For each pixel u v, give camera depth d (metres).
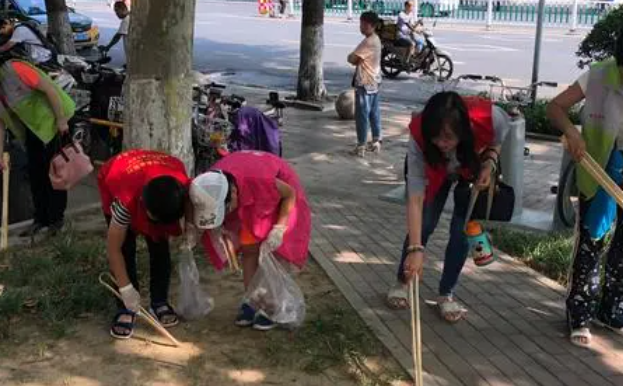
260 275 4.08
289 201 3.92
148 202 3.47
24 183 6.02
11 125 5.38
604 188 3.80
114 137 7.47
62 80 7.76
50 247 5.47
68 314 4.38
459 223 4.20
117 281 3.90
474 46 19.91
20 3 18.33
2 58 5.24
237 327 4.29
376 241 5.80
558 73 15.30
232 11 32.38
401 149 9.29
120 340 4.12
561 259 5.29
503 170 6.41
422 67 15.25
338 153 9.05
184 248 4.21
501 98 10.88
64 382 3.72
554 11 25.30
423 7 27.14
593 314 4.25
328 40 21.31
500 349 4.09
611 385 3.74
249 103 11.93
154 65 5.88
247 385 3.72
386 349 4.07
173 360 3.94
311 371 3.84
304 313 4.32
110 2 35.62
